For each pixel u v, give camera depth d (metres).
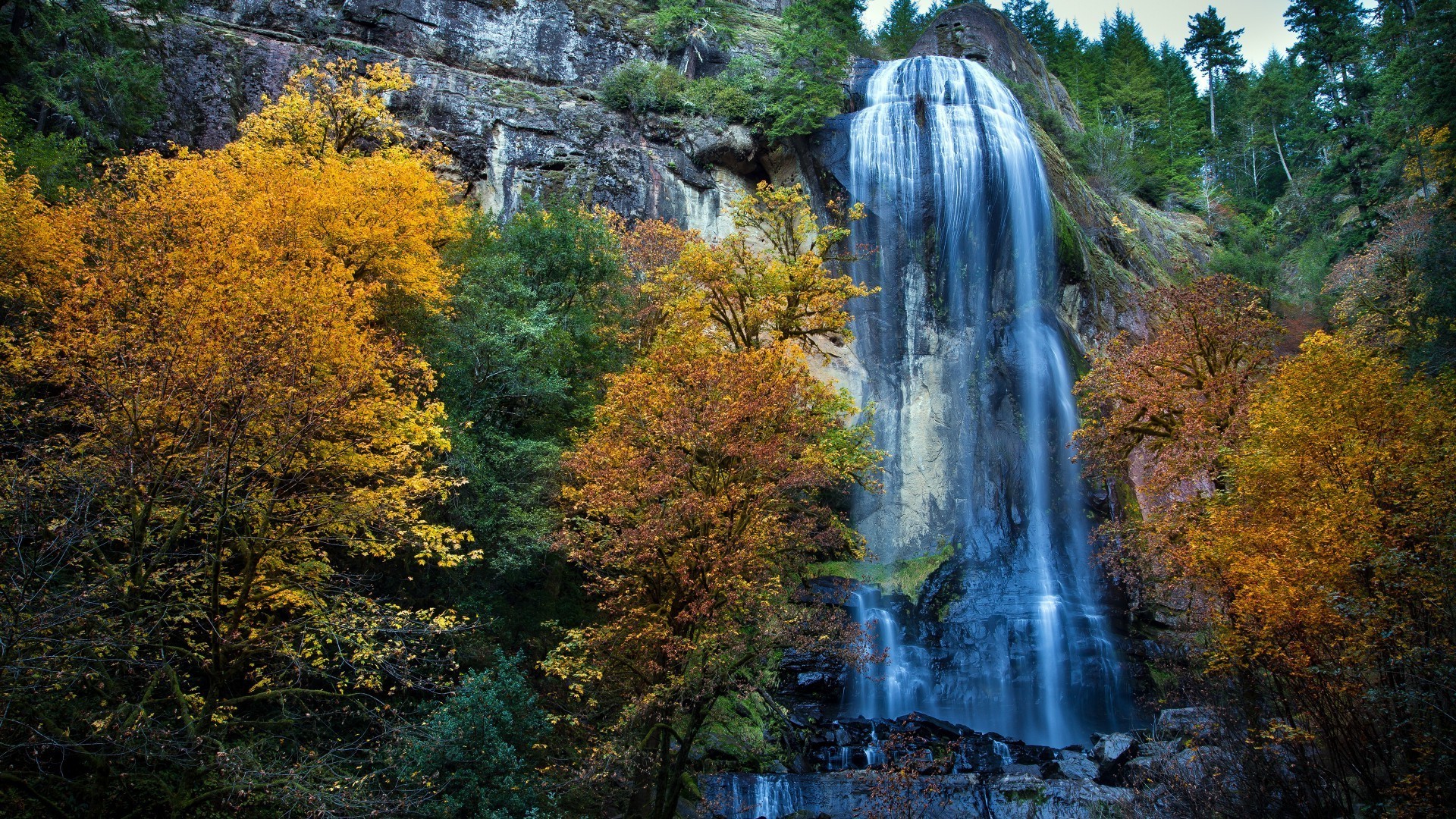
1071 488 37.06
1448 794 12.34
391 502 15.52
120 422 12.23
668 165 40.16
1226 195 65.12
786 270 24.91
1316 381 17.47
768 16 52.88
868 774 20.58
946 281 39.97
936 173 40.59
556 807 15.55
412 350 20.53
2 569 10.42
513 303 24.75
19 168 21.84
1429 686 12.89
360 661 15.44
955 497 36.88
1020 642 32.66
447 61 39.41
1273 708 17.41
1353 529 14.19
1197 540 17.88
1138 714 30.88
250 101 33.47
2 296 16.73
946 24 57.44
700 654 15.69
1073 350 40.12
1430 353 24.09
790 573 24.38
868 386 38.41
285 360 13.34
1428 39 31.05
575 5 43.31
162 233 16.53
